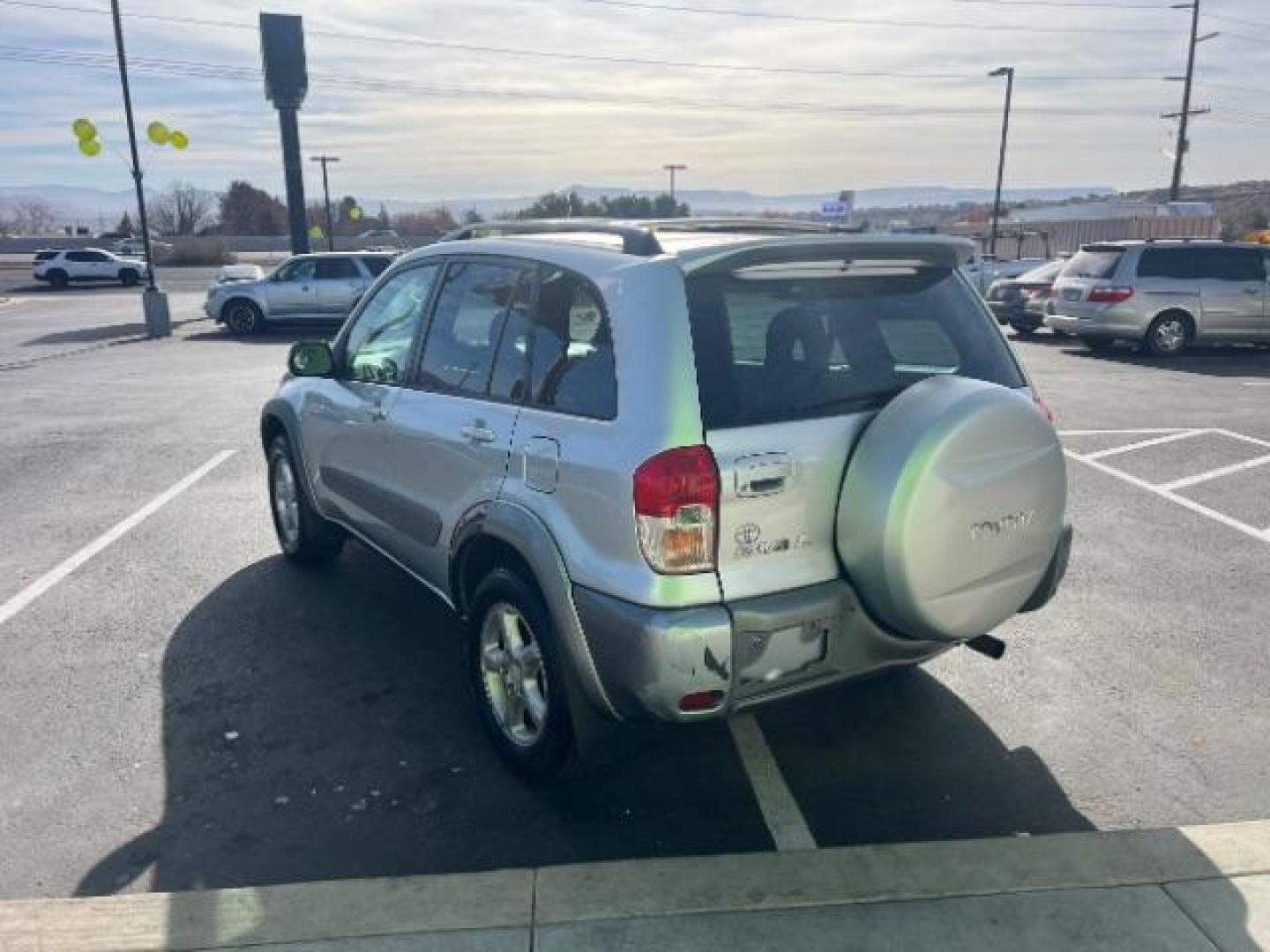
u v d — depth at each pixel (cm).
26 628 484
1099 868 288
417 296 424
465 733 384
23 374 1464
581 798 340
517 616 341
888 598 293
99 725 390
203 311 2761
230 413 1093
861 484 288
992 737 378
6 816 329
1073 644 461
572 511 300
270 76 2192
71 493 741
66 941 262
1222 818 324
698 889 280
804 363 302
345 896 279
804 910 272
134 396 1230
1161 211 3988
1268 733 379
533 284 345
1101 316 1530
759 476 279
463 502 358
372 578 550
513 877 286
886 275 332
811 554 294
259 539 625
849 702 406
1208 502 704
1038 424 307
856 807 334
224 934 264
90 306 3100
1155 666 439
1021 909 272
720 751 369
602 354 302
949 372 336
